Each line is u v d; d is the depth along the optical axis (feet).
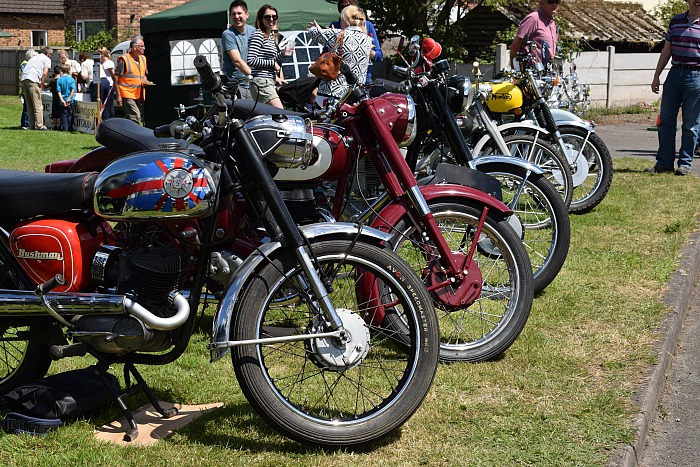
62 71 61.72
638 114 64.95
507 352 15.43
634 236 24.23
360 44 24.63
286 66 48.80
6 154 45.29
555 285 19.54
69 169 16.17
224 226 13.73
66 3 100.12
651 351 15.55
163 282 11.71
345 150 15.10
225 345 11.18
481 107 21.71
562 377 14.35
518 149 24.88
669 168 35.55
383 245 12.00
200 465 11.28
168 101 57.88
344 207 15.65
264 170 11.48
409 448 11.84
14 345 14.06
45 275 12.25
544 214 22.86
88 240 12.30
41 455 11.52
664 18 82.07
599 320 17.24
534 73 26.12
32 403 12.33
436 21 64.59
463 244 16.60
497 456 11.64
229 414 12.85
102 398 12.76
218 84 11.23
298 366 14.40
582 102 35.60
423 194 14.65
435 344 11.94
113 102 59.31
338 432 11.52
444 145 17.90
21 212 12.37
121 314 11.60
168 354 12.07
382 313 14.15
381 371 14.29
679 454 12.65
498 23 68.64
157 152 11.71
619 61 66.80
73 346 11.71
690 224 25.63
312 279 11.42
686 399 14.67
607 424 12.60
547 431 12.37
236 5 31.35
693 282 21.31
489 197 14.87
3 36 126.00
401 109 15.21
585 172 27.17
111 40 92.27
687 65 34.14
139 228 12.03
